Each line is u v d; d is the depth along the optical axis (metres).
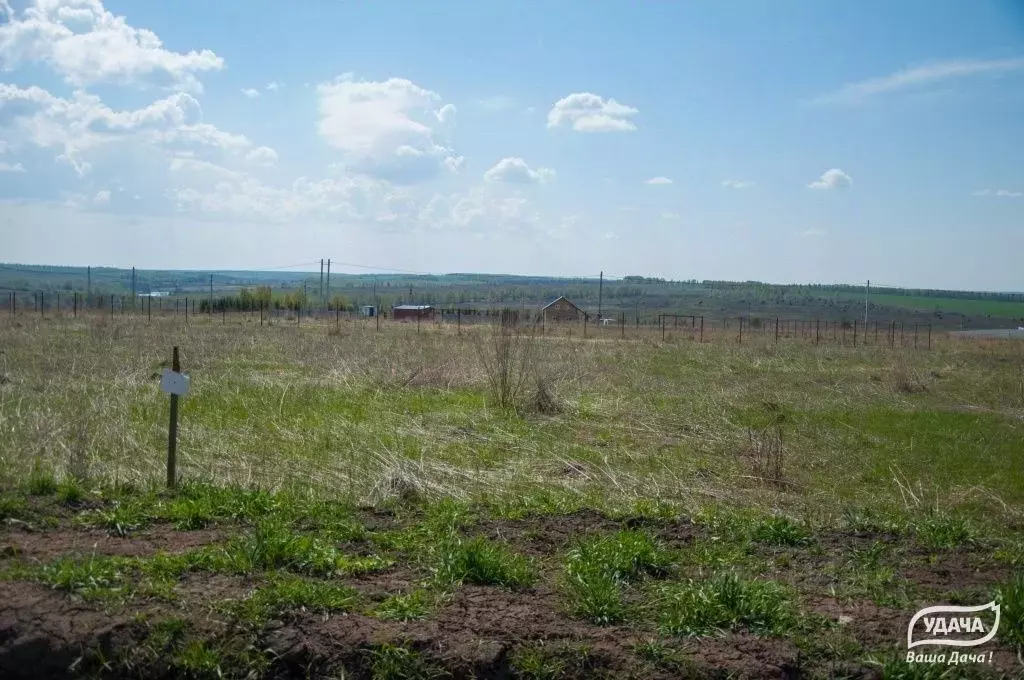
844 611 5.51
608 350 28.64
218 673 4.85
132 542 6.24
